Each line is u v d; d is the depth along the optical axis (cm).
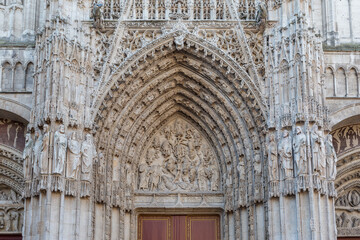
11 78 2927
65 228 2584
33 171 2639
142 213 3075
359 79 2964
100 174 2817
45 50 2797
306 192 2602
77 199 2634
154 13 3023
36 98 2777
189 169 3122
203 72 3020
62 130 2653
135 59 2911
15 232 2958
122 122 2988
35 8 3127
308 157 2627
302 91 2733
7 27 3092
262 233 2778
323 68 2848
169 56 3016
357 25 3134
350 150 3005
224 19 2980
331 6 3133
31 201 2600
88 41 2900
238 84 2917
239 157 2961
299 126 2697
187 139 3173
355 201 3052
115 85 2878
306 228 2567
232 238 2956
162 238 3070
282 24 2888
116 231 2897
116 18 2989
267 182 2766
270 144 2739
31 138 2725
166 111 3173
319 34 2894
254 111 2880
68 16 2875
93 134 2809
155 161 3138
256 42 2939
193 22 2972
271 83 2847
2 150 2975
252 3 3025
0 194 3030
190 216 3105
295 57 2792
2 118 3006
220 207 3047
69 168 2636
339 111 2906
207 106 3103
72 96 2758
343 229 3002
